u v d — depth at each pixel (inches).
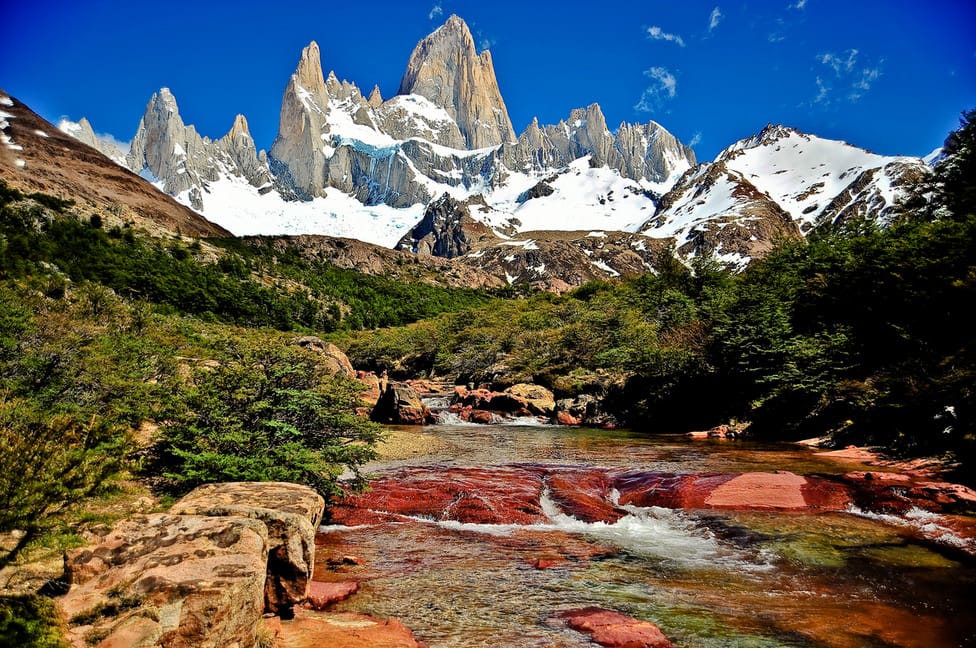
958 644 224.7
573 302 2503.7
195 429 395.9
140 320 1104.8
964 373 608.7
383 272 6776.6
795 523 397.7
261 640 187.2
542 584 289.4
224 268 4165.8
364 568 311.7
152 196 7682.1
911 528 384.2
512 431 1067.3
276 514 218.8
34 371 573.6
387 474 565.9
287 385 464.1
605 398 1277.1
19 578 190.2
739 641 226.8
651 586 287.0
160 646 147.3
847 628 238.5
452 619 243.9
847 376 909.8
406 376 2335.1
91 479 215.3
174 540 190.4
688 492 466.3
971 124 1038.4
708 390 1131.3
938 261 810.2
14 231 3016.7
